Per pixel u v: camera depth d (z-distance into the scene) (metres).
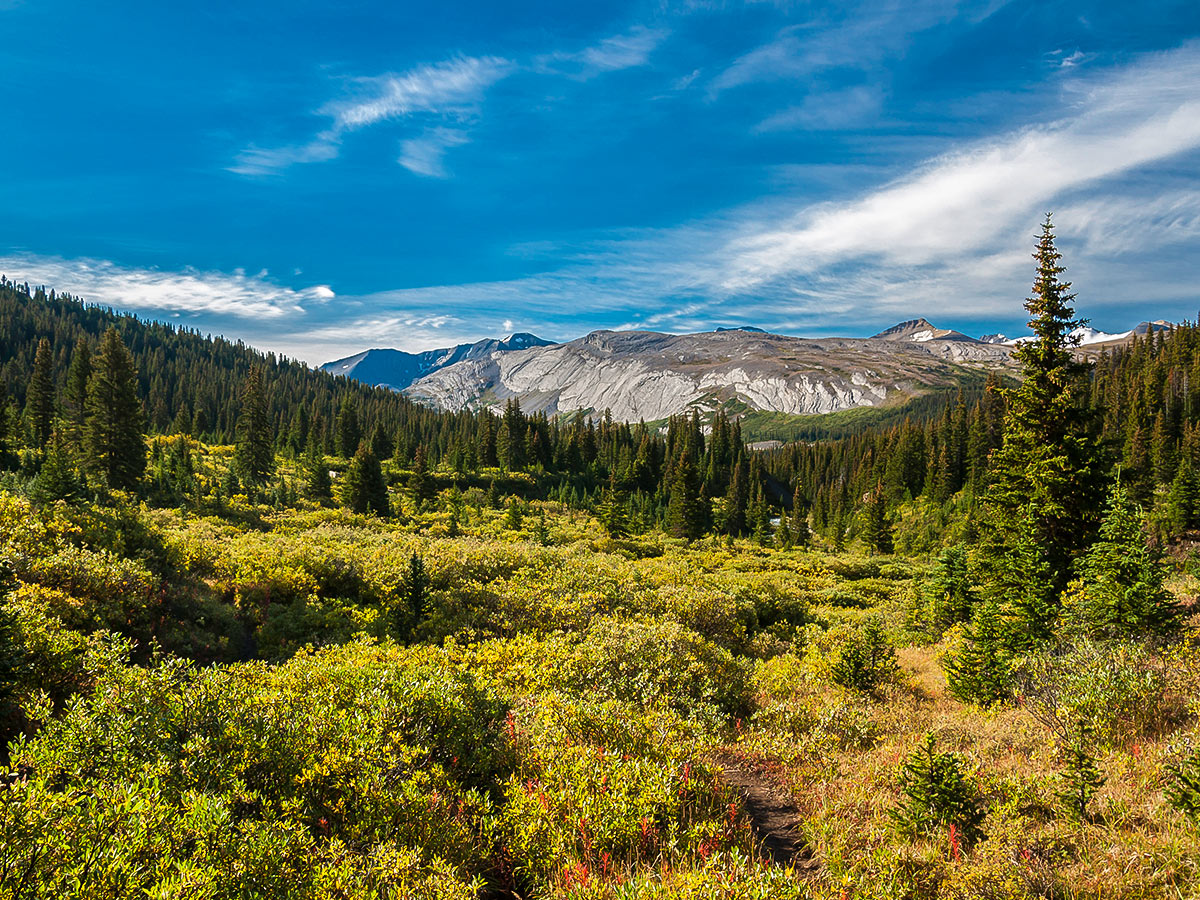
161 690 6.09
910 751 7.71
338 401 194.00
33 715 5.48
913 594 25.11
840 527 83.88
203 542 22.03
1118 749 6.84
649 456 125.19
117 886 3.41
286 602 17.84
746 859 4.59
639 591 18.55
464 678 8.83
